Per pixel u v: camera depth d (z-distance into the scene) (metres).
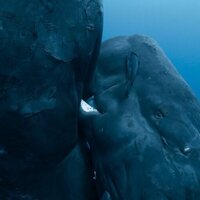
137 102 1.96
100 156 1.92
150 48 2.22
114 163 1.81
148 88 1.97
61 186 1.94
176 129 1.81
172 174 1.70
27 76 1.42
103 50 2.28
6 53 1.36
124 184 1.75
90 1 1.51
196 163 1.76
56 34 1.42
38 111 1.52
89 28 1.52
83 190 2.05
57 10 1.41
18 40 1.36
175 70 2.16
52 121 1.58
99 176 1.92
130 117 1.88
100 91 2.11
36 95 1.49
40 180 1.83
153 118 1.88
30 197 1.88
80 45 1.51
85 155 2.07
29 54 1.39
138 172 1.72
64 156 1.81
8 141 1.58
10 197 1.89
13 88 1.43
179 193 1.67
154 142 1.78
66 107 1.60
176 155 1.76
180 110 1.88
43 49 1.41
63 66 1.49
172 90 1.96
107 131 1.89
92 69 1.81
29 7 1.35
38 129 1.57
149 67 2.07
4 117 1.49
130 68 1.97
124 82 2.02
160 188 1.68
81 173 2.03
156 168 1.71
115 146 1.84
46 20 1.39
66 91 1.57
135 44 2.26
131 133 1.82
